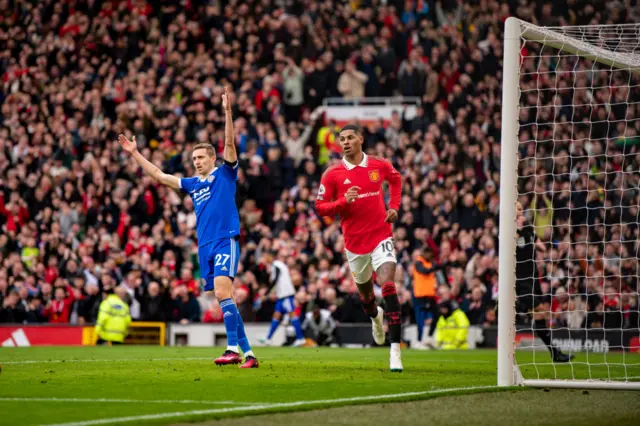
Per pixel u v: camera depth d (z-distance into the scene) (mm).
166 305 34938
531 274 21703
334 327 33562
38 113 43688
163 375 13914
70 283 35625
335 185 15695
